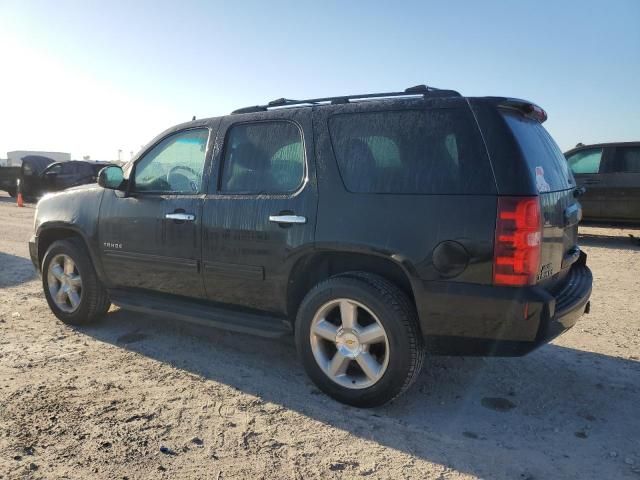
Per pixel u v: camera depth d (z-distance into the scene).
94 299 5.09
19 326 5.22
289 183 3.89
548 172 3.60
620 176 11.23
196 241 4.26
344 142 3.70
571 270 4.21
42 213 5.41
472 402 3.74
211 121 4.45
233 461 2.96
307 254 3.74
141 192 4.71
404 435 3.28
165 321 5.45
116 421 3.36
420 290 3.32
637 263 9.00
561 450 3.14
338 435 3.26
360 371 3.69
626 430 3.38
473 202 3.20
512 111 3.47
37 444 3.08
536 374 4.23
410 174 3.43
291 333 3.99
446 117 3.39
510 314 3.11
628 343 4.94
